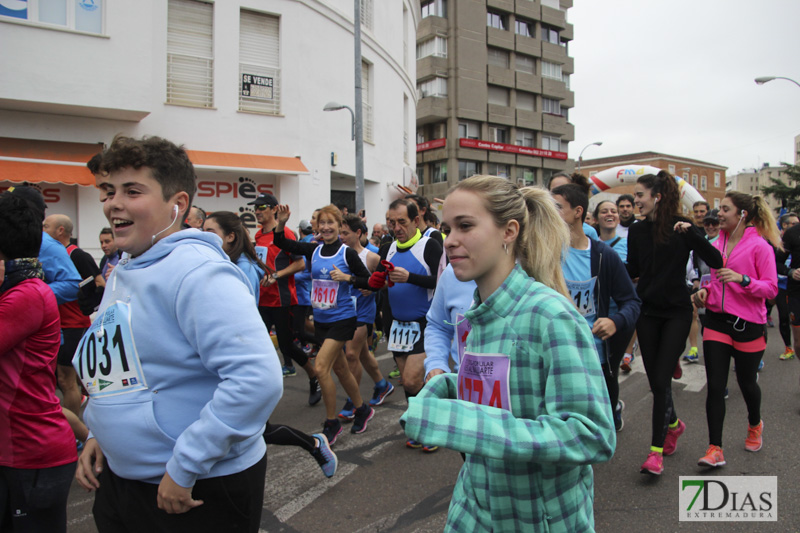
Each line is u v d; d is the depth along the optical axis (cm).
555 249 167
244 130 1227
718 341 386
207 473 158
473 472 164
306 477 373
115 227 169
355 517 317
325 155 1375
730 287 384
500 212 155
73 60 994
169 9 1145
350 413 492
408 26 2033
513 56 3878
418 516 318
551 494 150
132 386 161
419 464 393
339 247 459
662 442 363
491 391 152
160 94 1132
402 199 437
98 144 1087
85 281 429
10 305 208
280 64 1268
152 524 166
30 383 218
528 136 4019
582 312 345
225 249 418
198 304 154
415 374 407
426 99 3591
